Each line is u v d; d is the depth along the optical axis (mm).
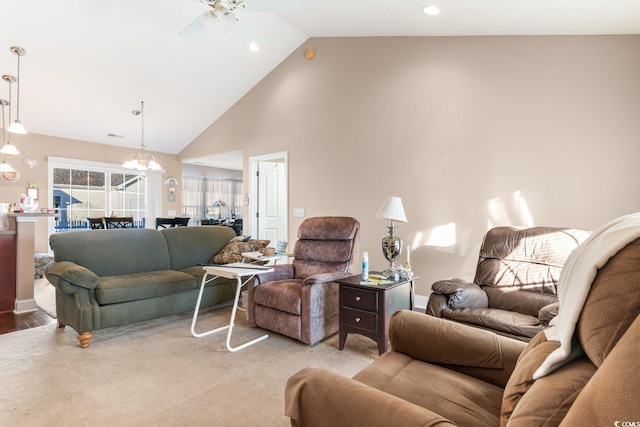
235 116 5980
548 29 3076
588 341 690
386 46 4145
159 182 7348
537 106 3264
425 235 3842
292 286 2961
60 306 3020
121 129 6160
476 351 1336
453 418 1043
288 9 2674
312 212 4809
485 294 2510
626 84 2904
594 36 3025
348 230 3262
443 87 3754
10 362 2420
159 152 7348
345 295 2668
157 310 3117
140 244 3600
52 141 5926
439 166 3768
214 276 3488
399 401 832
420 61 3900
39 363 2406
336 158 4562
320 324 2791
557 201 3166
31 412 1826
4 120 5039
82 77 4625
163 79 5023
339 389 887
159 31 4176
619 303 651
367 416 806
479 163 3541
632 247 685
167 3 3818
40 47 4000
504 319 2107
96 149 6465
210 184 9961
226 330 3111
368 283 2629
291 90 5090
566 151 3131
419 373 1319
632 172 2875
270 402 1933
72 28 3863
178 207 7645
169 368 2342
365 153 4301
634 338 561
